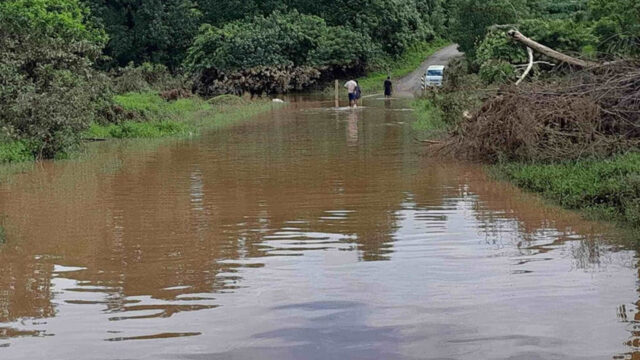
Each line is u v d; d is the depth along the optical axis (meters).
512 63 25.59
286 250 8.98
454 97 22.62
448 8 77.25
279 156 18.22
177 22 62.09
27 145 18.94
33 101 18.88
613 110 14.28
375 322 6.44
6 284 7.80
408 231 9.80
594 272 7.71
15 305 7.12
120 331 6.39
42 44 21.14
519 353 5.75
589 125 14.04
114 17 61.47
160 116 29.09
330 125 27.48
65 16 33.81
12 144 18.86
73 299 7.27
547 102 14.62
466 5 51.38
